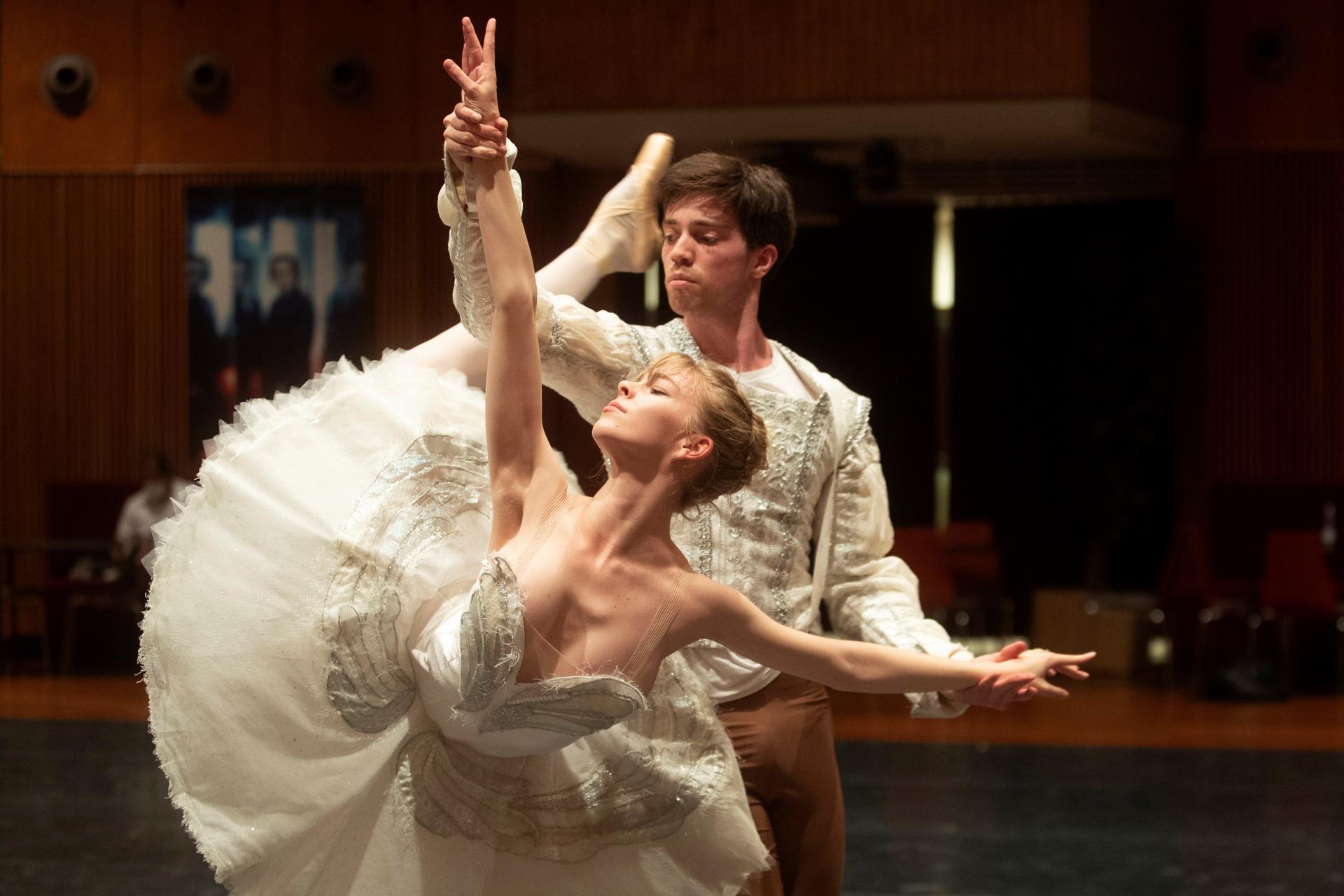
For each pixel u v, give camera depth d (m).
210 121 18.36
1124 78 15.91
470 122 3.30
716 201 3.92
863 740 11.78
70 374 18.36
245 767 3.33
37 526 18.30
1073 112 15.30
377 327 18.12
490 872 3.44
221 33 18.38
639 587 3.28
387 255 18.16
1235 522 16.52
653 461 3.27
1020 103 15.23
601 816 3.51
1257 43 17.14
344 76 18.09
